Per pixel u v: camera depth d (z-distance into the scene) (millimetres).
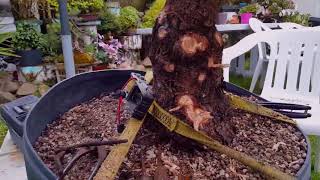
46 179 769
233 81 3893
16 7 3545
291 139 1065
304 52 1967
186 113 935
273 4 4160
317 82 1943
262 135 1080
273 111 1200
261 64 3000
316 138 1913
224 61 2016
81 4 3510
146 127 1015
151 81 1168
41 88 3283
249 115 1196
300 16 4219
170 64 935
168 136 966
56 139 1101
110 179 776
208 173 878
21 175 1321
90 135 1103
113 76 1485
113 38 3957
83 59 3377
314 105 1843
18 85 3293
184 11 916
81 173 858
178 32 918
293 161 945
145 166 879
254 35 2064
